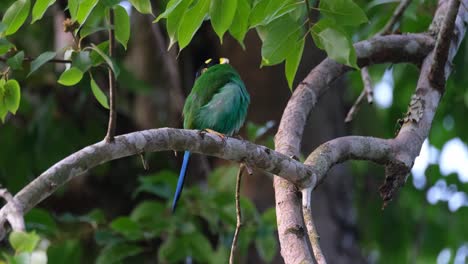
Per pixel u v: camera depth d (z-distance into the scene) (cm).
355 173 1664
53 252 1169
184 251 1191
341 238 1329
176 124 1484
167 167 1484
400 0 1112
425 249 1628
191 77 1466
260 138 1320
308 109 888
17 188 1422
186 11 710
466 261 1617
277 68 1346
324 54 1340
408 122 850
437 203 1636
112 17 689
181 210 1209
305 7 760
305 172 737
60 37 1377
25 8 723
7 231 586
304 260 686
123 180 1477
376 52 958
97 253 1367
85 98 1358
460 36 937
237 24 771
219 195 1200
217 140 718
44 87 1430
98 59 671
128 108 1524
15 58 711
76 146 1434
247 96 974
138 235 1164
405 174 804
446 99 1481
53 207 1440
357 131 1585
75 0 673
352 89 1600
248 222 1197
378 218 1639
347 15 719
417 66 977
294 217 723
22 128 1438
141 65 1520
